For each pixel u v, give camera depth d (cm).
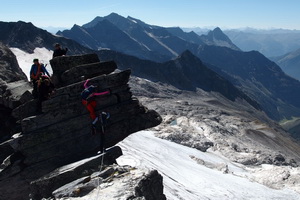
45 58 15038
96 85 1714
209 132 7056
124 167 1545
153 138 4953
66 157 1619
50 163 1586
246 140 7900
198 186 3097
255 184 3931
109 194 1275
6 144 1526
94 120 1578
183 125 7175
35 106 1658
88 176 1425
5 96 1836
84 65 1784
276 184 3972
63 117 1630
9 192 1527
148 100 12481
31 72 1675
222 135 7219
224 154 5784
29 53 15025
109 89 1769
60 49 1856
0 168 1535
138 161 3123
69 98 1645
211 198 2833
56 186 1450
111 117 1756
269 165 5738
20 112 1656
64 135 1622
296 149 9925
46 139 1580
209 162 4606
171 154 4219
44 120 1592
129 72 1816
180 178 3141
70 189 1341
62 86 1752
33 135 1553
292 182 4028
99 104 1730
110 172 1470
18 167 1531
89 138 1678
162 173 3038
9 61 3123
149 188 1448
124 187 1335
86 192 1323
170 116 8000
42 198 1431
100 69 1831
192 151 5138
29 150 1551
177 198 2494
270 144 8744
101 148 1623
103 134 1614
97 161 1552
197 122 7688
